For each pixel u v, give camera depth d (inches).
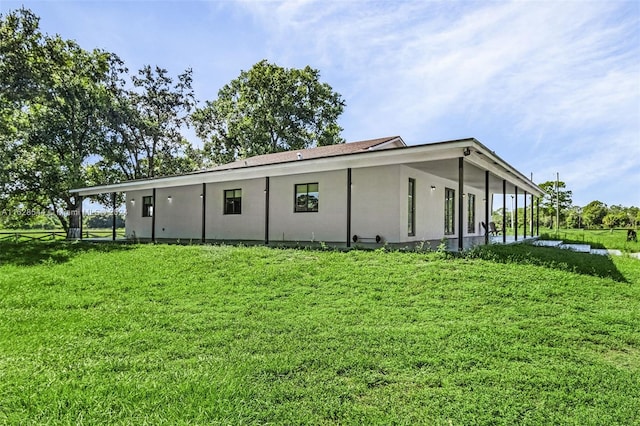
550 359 136.5
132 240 634.2
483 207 740.7
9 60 701.9
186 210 659.4
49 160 817.5
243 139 1225.4
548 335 159.2
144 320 190.5
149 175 1115.3
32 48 753.0
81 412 102.6
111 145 972.6
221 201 605.0
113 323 186.4
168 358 141.2
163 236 693.3
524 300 211.3
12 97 727.7
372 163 380.2
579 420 97.7
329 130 1298.0
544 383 117.4
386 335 160.1
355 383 118.2
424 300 213.2
